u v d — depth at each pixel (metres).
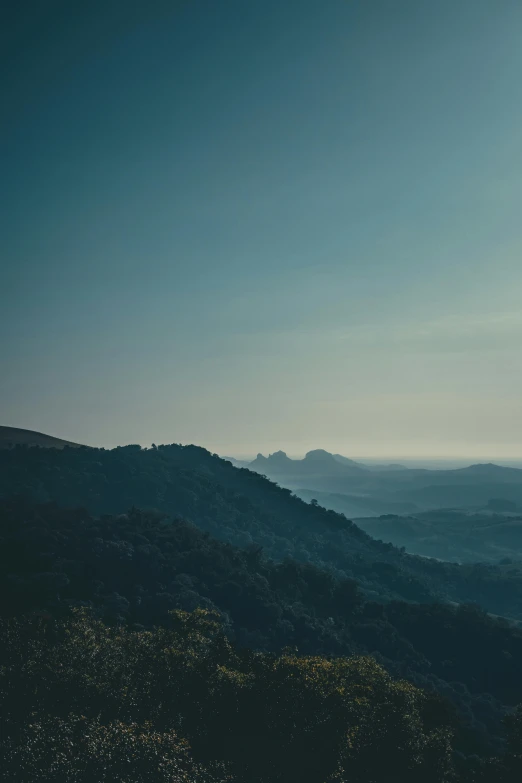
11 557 67.12
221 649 35.38
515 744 32.66
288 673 31.27
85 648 34.00
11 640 34.25
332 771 28.17
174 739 26.98
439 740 32.84
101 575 69.56
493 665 72.75
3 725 27.23
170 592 70.38
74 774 23.41
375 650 74.50
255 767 27.98
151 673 32.78
